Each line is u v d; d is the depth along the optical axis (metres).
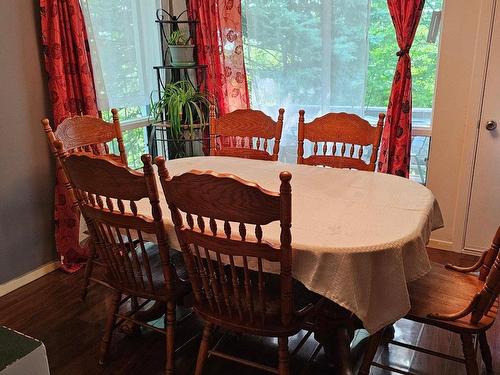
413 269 1.52
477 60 2.69
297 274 1.48
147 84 3.52
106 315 2.38
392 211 1.71
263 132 2.60
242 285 1.74
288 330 1.52
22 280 2.70
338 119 2.44
